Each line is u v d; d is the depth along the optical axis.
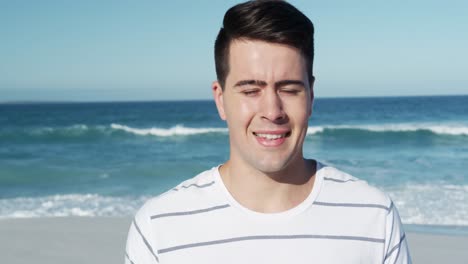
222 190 1.96
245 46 1.80
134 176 16.66
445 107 59.94
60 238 7.52
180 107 78.75
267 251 1.86
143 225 2.00
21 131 29.84
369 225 1.93
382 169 17.30
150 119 47.78
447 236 7.74
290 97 1.82
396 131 27.27
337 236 1.89
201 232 1.91
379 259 1.92
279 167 1.83
